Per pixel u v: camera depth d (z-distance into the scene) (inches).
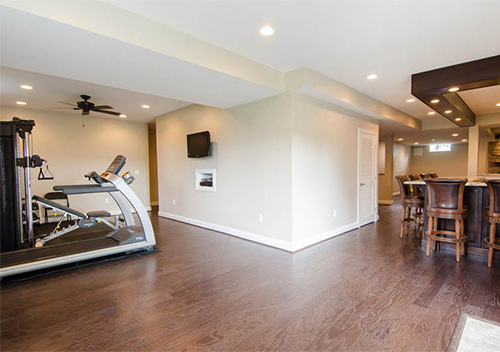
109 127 265.9
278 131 148.4
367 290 100.4
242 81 124.6
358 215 204.1
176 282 109.5
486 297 93.9
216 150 189.8
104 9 80.8
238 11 87.1
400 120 240.1
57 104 205.6
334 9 86.0
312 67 136.7
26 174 147.9
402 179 180.4
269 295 97.5
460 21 93.5
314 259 134.0
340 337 73.0
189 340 72.7
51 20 71.5
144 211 146.4
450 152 473.1
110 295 98.8
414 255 139.4
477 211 139.0
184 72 112.3
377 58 125.6
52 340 73.1
